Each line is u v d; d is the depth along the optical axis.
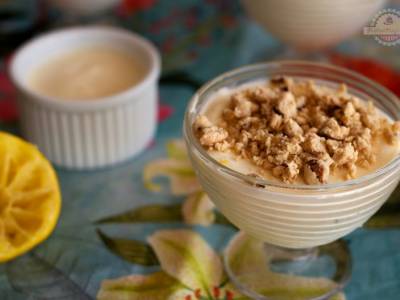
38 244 0.47
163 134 0.55
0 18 0.63
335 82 0.47
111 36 0.56
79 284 0.44
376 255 0.46
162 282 0.44
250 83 0.47
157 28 0.65
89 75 0.54
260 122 0.43
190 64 0.60
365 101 0.46
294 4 0.52
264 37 0.63
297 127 0.42
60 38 0.56
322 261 0.46
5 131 0.55
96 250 0.46
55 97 0.51
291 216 0.40
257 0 0.54
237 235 0.47
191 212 0.49
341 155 0.40
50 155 0.52
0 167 0.47
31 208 0.47
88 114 0.50
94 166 0.52
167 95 0.58
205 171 0.41
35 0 0.65
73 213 0.49
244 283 0.45
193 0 0.68
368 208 0.41
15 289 0.44
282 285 0.45
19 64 0.53
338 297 0.44
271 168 0.41
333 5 0.52
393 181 0.41
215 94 0.46
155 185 0.51
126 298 0.43
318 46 0.57
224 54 0.61
